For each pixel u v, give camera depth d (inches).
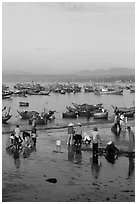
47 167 821.9
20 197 609.0
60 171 788.0
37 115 2036.2
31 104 3538.4
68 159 906.7
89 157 932.0
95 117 2130.9
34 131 1106.7
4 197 608.7
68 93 5713.6
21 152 987.9
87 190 660.1
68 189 663.1
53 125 1801.2
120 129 1455.5
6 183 693.3
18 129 1033.5
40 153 977.5
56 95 5221.5
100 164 857.5
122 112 2198.6
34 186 676.1
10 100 4030.5
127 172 786.8
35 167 820.0
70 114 2191.2
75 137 1088.2
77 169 807.7
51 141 1179.3
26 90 5162.4
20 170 791.1
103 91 5221.5
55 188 668.1
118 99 4320.9
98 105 2746.1
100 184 698.2
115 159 912.9
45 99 4318.4
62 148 1051.3
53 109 3024.1
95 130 920.9
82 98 4574.3
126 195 631.8
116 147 1054.4
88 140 1109.1
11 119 2140.7
